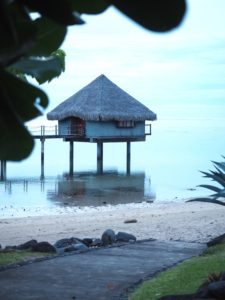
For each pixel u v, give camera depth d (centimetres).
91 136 6231
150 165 8531
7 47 107
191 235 1923
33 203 4100
